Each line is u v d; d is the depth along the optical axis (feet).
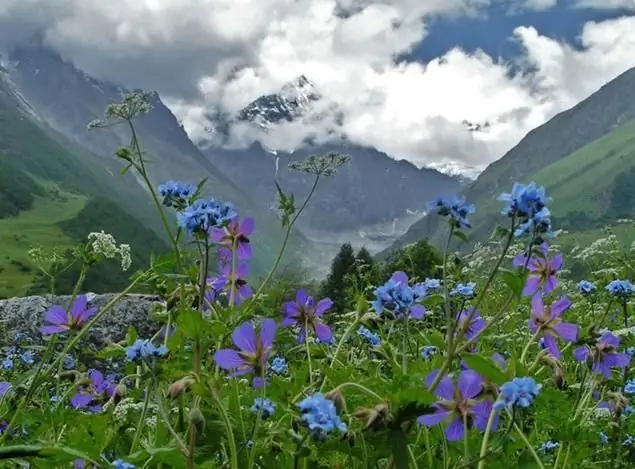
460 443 2.46
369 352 3.69
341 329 4.74
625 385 3.59
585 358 2.88
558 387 2.51
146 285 2.88
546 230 2.06
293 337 3.08
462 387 2.15
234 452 1.94
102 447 2.25
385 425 1.85
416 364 2.57
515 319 4.96
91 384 2.92
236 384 2.31
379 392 2.13
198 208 2.50
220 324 2.12
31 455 1.57
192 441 1.92
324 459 2.52
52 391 3.96
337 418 1.73
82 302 3.06
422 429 2.71
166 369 2.12
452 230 2.17
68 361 4.05
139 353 2.06
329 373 2.46
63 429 2.62
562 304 2.67
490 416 2.12
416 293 2.25
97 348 6.57
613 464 3.07
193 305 2.77
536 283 2.72
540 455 2.76
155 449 2.00
